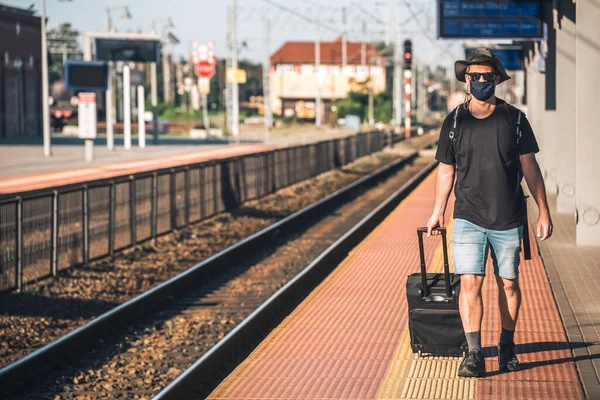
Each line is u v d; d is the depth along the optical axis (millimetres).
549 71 25141
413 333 8281
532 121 31391
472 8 23422
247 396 7648
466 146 7074
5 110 65000
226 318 13508
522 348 8828
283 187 34781
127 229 19641
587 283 12469
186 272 15711
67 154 47125
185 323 13148
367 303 11906
